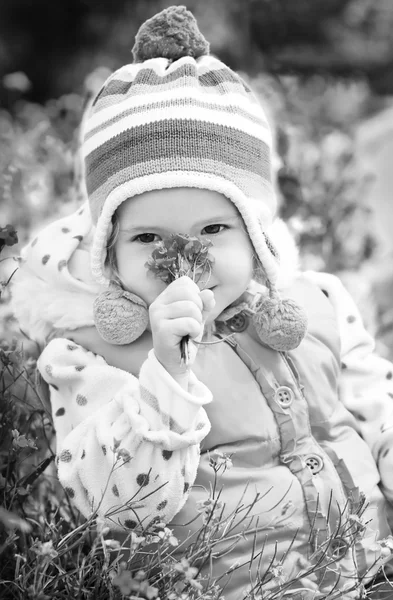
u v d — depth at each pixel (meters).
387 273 3.67
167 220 1.75
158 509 1.69
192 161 1.76
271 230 2.11
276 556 1.78
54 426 1.96
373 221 4.00
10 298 2.30
